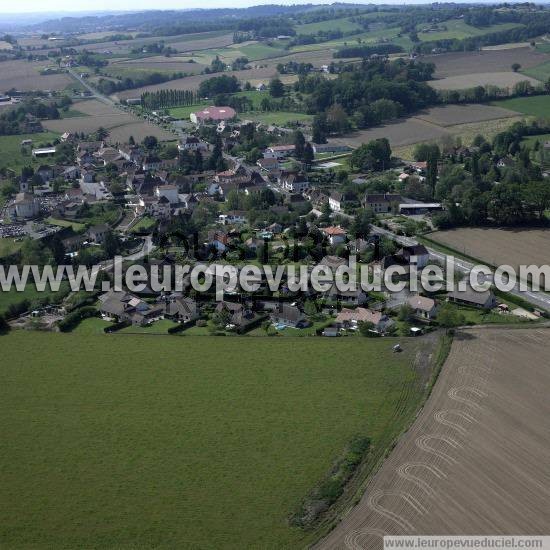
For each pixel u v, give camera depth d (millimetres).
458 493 112688
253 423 134375
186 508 112375
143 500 114500
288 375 151750
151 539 106125
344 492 114750
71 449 128250
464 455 121688
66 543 105812
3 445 130000
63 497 115812
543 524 105750
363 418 134750
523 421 131000
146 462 123938
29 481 119938
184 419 136375
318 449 125812
